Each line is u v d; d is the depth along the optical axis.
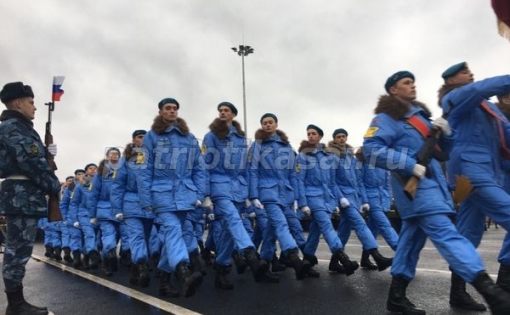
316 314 4.10
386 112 3.82
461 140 3.87
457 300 4.14
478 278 3.20
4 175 4.27
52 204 4.48
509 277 4.12
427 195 3.53
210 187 5.68
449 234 3.42
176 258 4.76
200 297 5.05
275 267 6.91
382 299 4.59
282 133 6.54
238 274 6.70
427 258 7.55
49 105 6.97
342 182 6.87
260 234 7.34
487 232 15.70
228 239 5.62
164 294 5.20
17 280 4.24
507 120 4.21
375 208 7.17
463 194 3.69
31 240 4.32
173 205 4.92
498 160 3.96
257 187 6.15
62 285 6.48
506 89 3.66
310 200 6.58
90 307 4.80
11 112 4.30
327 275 6.29
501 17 2.14
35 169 4.26
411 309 3.86
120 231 7.99
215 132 5.82
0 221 12.70
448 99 3.85
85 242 8.76
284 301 4.68
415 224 3.82
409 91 3.93
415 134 3.76
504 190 4.04
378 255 6.40
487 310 3.99
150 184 5.04
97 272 8.02
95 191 8.01
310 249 6.79
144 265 6.07
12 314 4.22
